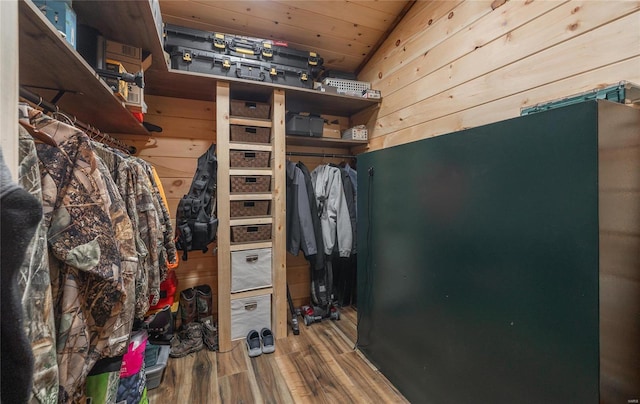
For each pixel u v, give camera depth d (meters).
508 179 0.98
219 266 1.97
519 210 0.94
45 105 0.87
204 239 1.95
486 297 1.06
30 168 0.52
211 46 1.91
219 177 1.97
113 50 1.43
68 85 1.11
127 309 0.77
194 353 1.92
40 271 0.48
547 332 0.87
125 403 1.20
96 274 0.66
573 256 0.80
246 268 2.06
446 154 1.22
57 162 0.63
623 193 0.80
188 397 1.51
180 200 2.12
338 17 2.10
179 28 1.83
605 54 1.06
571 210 0.80
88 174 0.68
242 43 1.98
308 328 2.29
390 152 1.56
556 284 0.84
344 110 2.72
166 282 1.99
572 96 1.07
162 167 2.23
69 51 0.84
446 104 1.77
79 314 0.65
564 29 1.18
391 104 2.29
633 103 0.93
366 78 2.60
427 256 1.33
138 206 1.11
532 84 1.30
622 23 1.01
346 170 2.53
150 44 1.49
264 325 2.13
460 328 1.17
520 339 0.94
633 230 0.83
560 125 0.82
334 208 2.37
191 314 2.09
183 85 2.02
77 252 0.63
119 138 2.12
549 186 0.86
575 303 0.80
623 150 0.80
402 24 2.13
